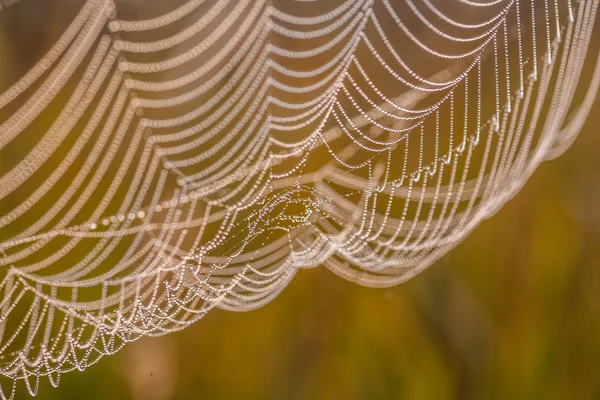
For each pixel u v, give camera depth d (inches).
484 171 32.4
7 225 30.2
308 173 31.8
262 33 31.0
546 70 32.2
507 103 32.0
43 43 29.9
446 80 32.2
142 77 30.6
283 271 31.6
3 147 30.0
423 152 32.3
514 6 32.1
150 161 30.8
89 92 29.7
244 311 31.5
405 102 32.2
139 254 30.7
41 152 29.8
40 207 30.3
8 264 30.2
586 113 33.1
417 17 32.1
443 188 32.4
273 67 31.3
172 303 30.7
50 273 30.3
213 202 31.0
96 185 30.3
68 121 29.8
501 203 32.5
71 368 30.7
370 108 32.1
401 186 32.2
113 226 30.6
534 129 32.5
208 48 30.9
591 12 32.6
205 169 31.2
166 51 30.7
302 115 31.5
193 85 31.0
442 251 32.3
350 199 31.9
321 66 31.8
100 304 30.4
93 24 29.5
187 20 30.7
